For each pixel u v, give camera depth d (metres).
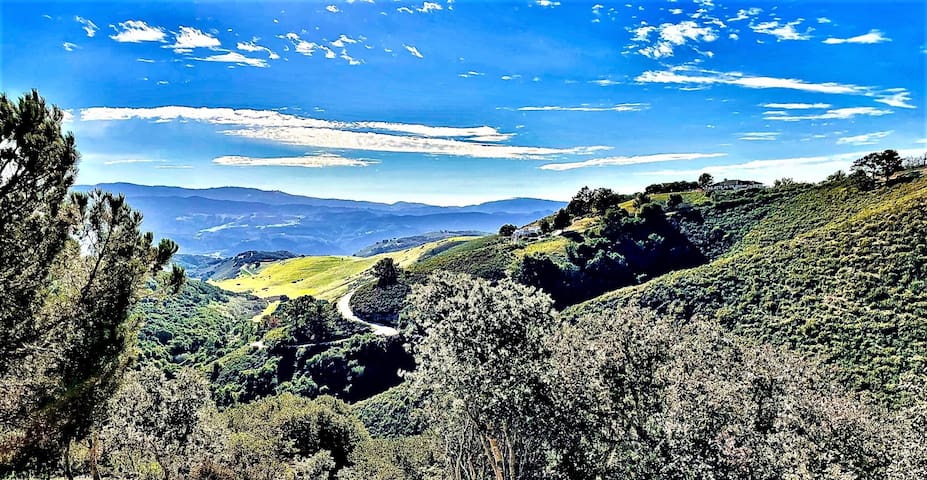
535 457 19.17
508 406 15.45
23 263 11.62
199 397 28.67
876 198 75.31
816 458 19.25
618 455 15.84
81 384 13.09
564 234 109.44
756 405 18.83
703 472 14.81
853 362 38.72
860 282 48.88
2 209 10.84
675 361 19.38
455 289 16.95
